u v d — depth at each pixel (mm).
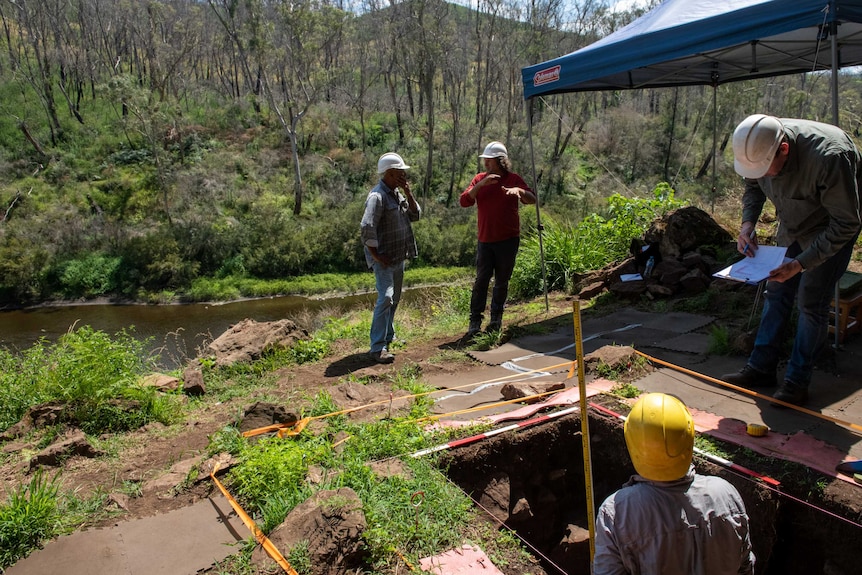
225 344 6891
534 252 10320
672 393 4793
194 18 46469
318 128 39406
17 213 29844
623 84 9227
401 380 5500
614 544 2049
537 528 4328
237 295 26969
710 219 8305
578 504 4625
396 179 6059
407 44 38062
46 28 42531
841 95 29406
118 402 4867
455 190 37000
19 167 33156
